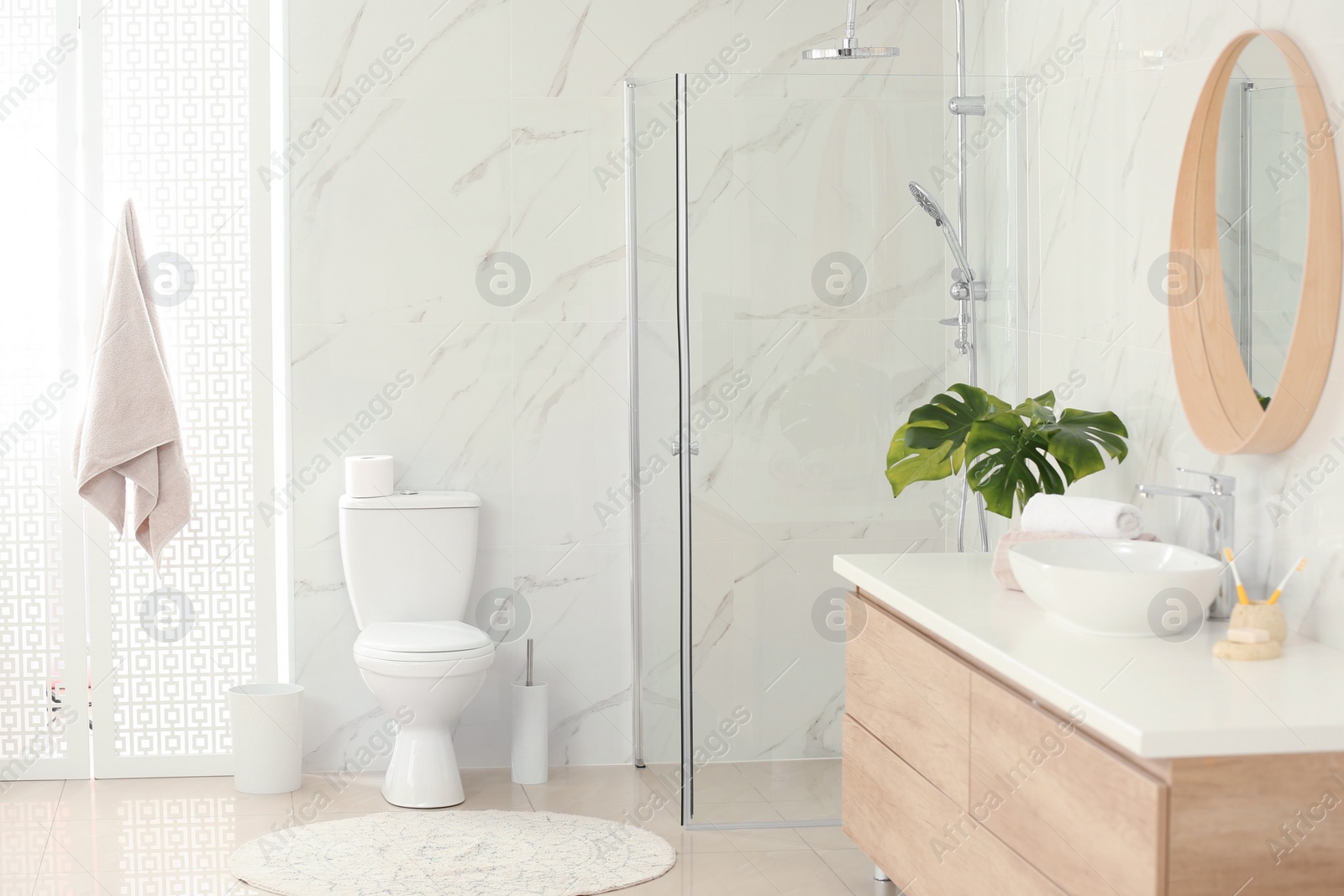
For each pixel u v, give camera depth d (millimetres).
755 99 3295
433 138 3898
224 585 3980
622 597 4035
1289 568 2324
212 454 3955
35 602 3900
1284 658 2129
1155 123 2768
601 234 3959
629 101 3801
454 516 3826
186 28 3859
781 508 3400
